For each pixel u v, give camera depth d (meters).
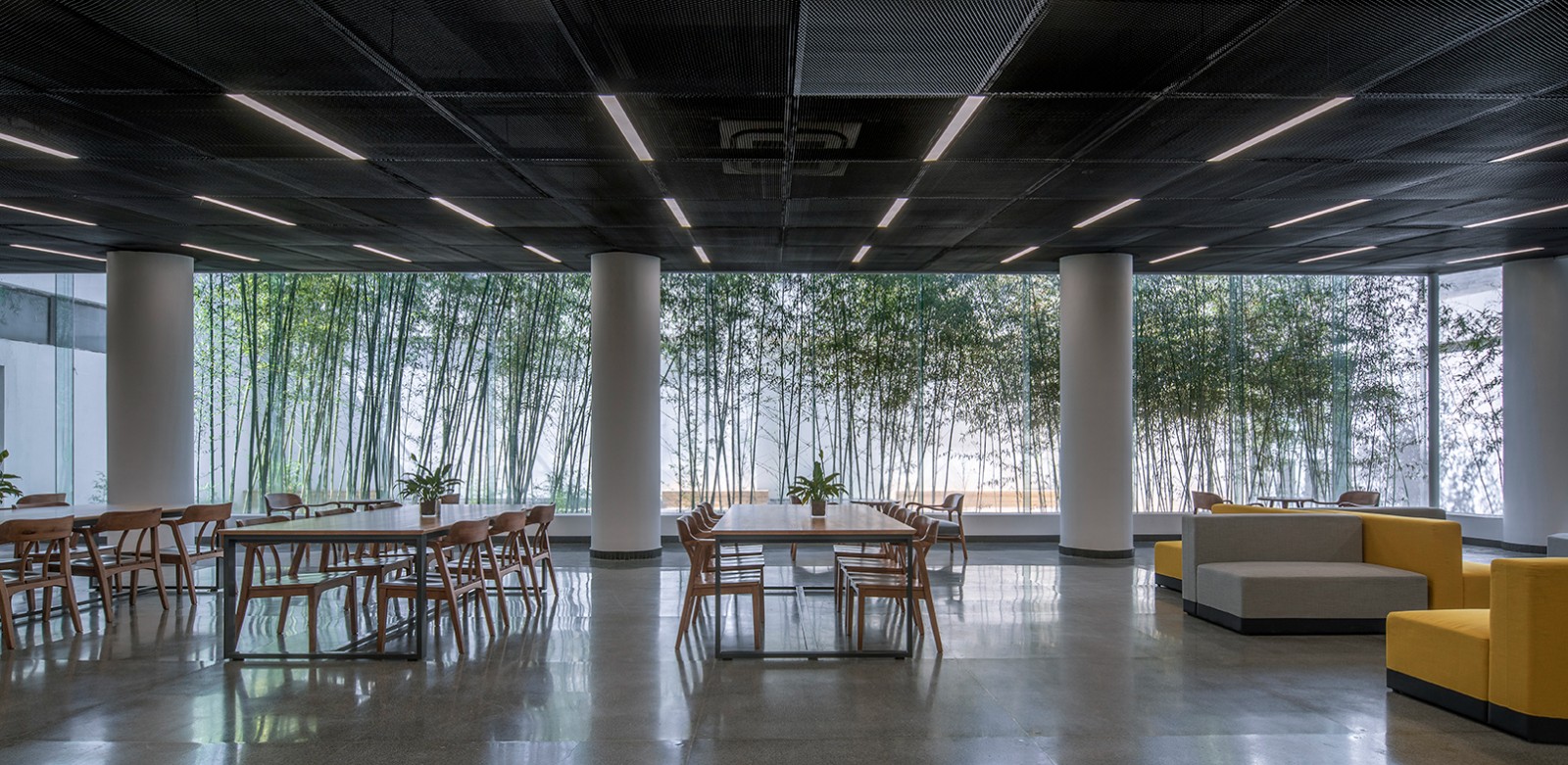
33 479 11.31
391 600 7.52
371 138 5.46
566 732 4.09
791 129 5.34
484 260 10.07
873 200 7.20
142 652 5.63
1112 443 9.99
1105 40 4.04
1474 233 8.81
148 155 5.83
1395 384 12.12
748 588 5.75
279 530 5.57
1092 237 8.95
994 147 5.72
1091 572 9.05
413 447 11.72
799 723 4.22
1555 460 10.49
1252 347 12.13
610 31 3.92
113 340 9.37
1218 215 7.89
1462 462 11.88
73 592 6.30
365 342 11.77
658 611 6.96
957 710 4.42
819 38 4.00
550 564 7.75
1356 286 12.15
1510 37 4.01
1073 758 3.76
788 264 10.54
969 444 11.84
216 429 11.75
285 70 4.35
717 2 3.65
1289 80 4.55
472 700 4.60
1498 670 4.12
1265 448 12.09
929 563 9.66
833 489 6.87
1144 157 5.97
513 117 5.09
